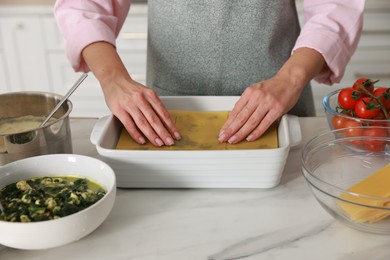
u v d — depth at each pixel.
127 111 0.95
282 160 0.83
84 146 1.04
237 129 0.94
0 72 2.11
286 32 1.16
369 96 0.96
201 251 0.74
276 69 1.17
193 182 0.87
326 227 0.78
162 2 1.14
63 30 1.14
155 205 0.85
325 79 1.12
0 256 0.74
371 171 0.88
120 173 0.87
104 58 1.05
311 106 1.27
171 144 0.93
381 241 0.75
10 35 2.04
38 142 0.87
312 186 0.78
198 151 0.83
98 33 1.08
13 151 0.86
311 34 1.05
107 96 0.99
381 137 0.89
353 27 1.07
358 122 0.92
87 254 0.74
